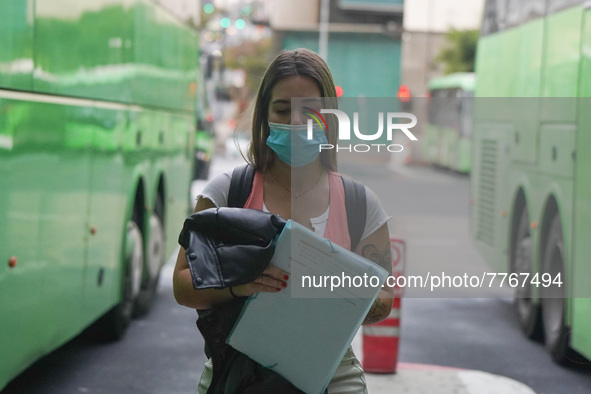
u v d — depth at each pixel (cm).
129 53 864
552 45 844
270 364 314
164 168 1070
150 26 963
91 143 727
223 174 336
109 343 895
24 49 557
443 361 849
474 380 755
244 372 315
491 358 861
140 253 948
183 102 1214
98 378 761
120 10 820
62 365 805
